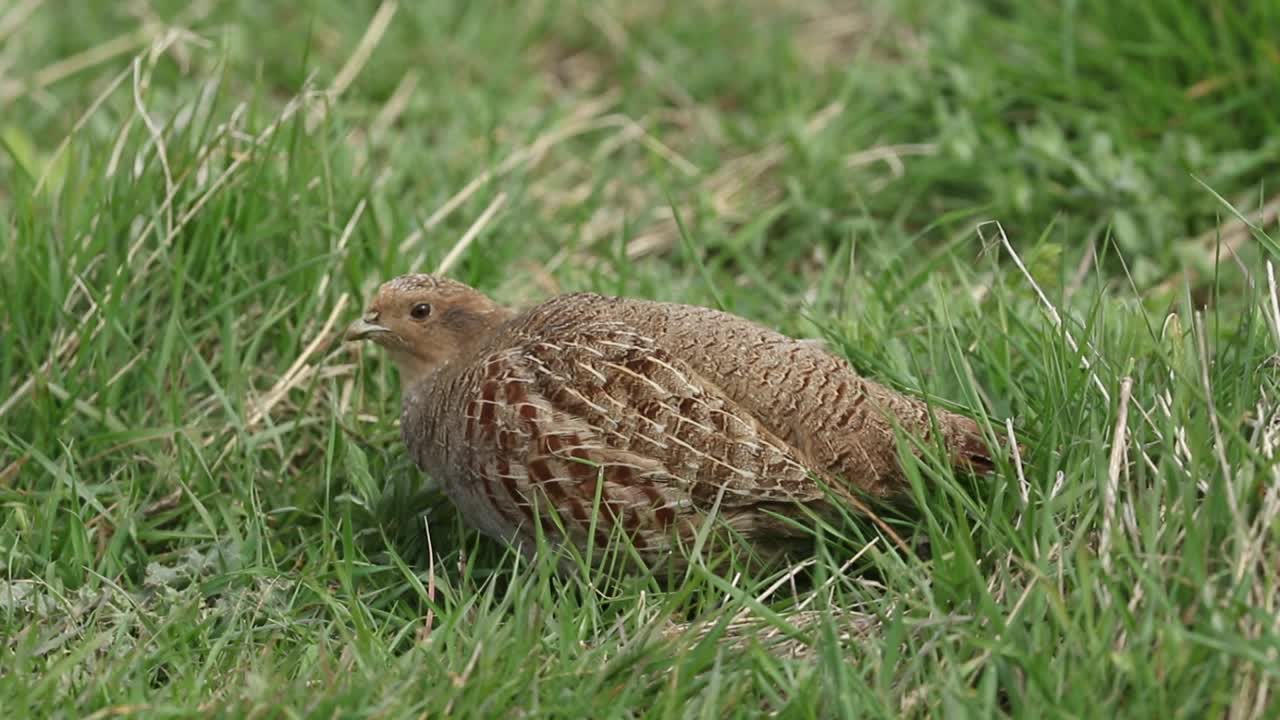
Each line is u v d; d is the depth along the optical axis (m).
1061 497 9.25
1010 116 15.65
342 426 11.63
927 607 9.02
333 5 18.17
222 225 12.73
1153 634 8.29
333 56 17.56
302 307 12.70
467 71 17.48
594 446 9.85
